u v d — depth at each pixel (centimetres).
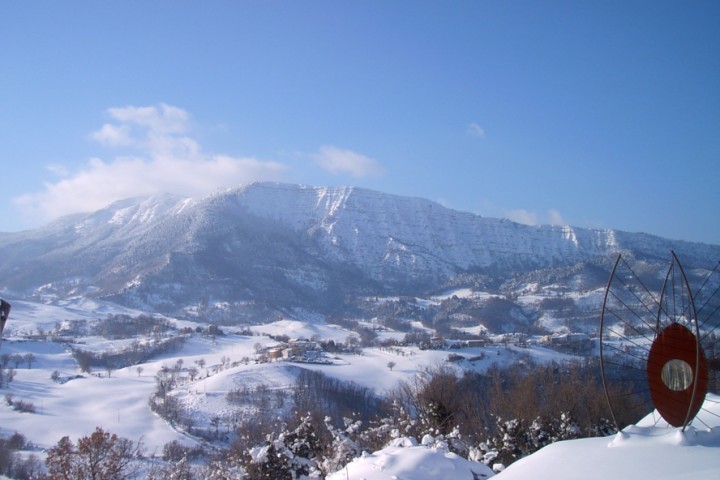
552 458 933
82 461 2384
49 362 11606
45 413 7088
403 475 1124
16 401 7538
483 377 3394
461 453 1711
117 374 10512
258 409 5994
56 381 9462
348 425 1783
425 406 2194
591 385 2378
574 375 2469
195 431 5944
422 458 1199
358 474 1159
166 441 5616
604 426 2025
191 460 4569
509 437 1869
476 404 2455
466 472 1186
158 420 6644
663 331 1020
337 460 1512
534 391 2455
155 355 12675
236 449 2250
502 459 1831
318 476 1551
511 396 2386
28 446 5466
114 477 2394
